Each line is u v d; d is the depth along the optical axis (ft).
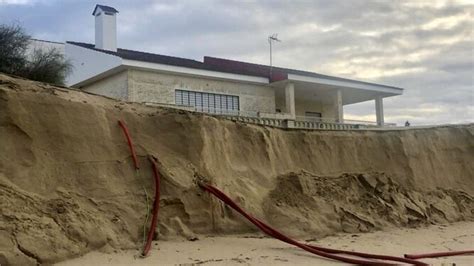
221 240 47.91
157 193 46.96
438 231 63.98
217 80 108.58
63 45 107.45
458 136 89.35
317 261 43.42
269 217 54.90
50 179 42.52
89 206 42.93
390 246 52.54
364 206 63.87
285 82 115.34
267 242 48.93
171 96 100.78
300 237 53.52
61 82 70.69
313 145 69.56
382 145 77.66
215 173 53.88
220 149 56.65
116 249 40.93
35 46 94.89
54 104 45.50
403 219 65.26
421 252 50.72
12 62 62.64
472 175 85.97
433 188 78.48
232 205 49.85
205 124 55.77
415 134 83.71
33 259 34.88
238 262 40.63
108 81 100.78
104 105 50.29
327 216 58.44
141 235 44.19
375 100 140.87
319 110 141.38
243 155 59.82
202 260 40.55
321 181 64.23
